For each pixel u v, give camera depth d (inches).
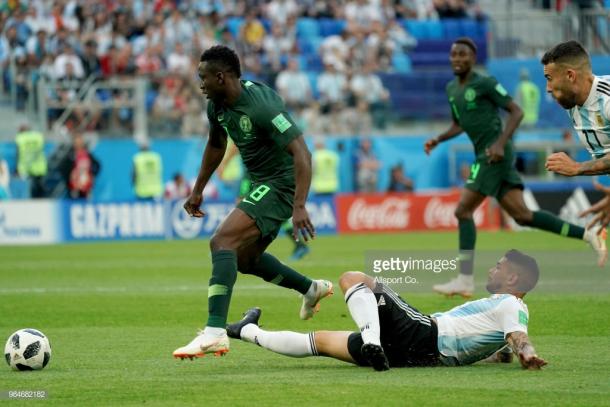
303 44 4687.5
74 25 4352.9
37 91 4074.8
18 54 4160.9
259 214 1160.8
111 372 1077.8
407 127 4475.9
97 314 1651.1
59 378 1037.8
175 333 1421.0
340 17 4800.7
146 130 4146.2
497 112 1797.5
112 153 4082.2
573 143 4394.7
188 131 4195.4
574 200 3878.0
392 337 1045.8
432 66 4781.0
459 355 1050.7
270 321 1536.7
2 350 1273.4
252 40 4500.5
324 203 3939.5
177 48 4340.6
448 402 876.6
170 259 2829.7
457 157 4419.3
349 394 918.4
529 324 1434.5
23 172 3868.1
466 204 1774.1
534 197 3848.4
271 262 1235.9
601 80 1043.9
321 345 1067.3
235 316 1603.1
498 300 1041.5
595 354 1162.0
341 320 1541.6
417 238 3503.9
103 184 4077.3
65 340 1359.5
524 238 3351.4
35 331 1106.7
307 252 2635.3
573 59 1042.1
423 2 4960.6
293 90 4313.5
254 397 914.1
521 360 1015.6
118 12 4377.5
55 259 2876.5
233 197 4126.5
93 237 3762.3
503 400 882.8
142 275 2364.7
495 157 1744.6
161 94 4175.7
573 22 4574.3
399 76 4463.6
